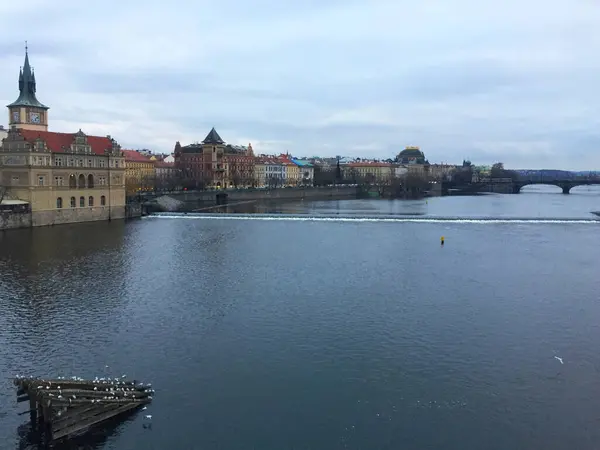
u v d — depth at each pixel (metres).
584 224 172.50
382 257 112.00
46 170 157.88
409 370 53.84
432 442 41.41
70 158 166.12
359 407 46.53
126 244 126.75
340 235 145.88
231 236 142.88
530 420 44.62
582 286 87.38
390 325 67.00
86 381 46.69
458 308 74.44
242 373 53.06
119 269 97.94
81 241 130.50
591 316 71.31
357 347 59.66
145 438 41.66
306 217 187.25
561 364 55.50
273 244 129.12
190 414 45.25
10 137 153.88
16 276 91.19
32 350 58.19
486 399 48.03
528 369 54.28
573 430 43.19
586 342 61.75
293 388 49.97
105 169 180.12
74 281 88.12
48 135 162.88
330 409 46.19
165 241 132.50
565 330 65.69
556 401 47.75
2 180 156.62
